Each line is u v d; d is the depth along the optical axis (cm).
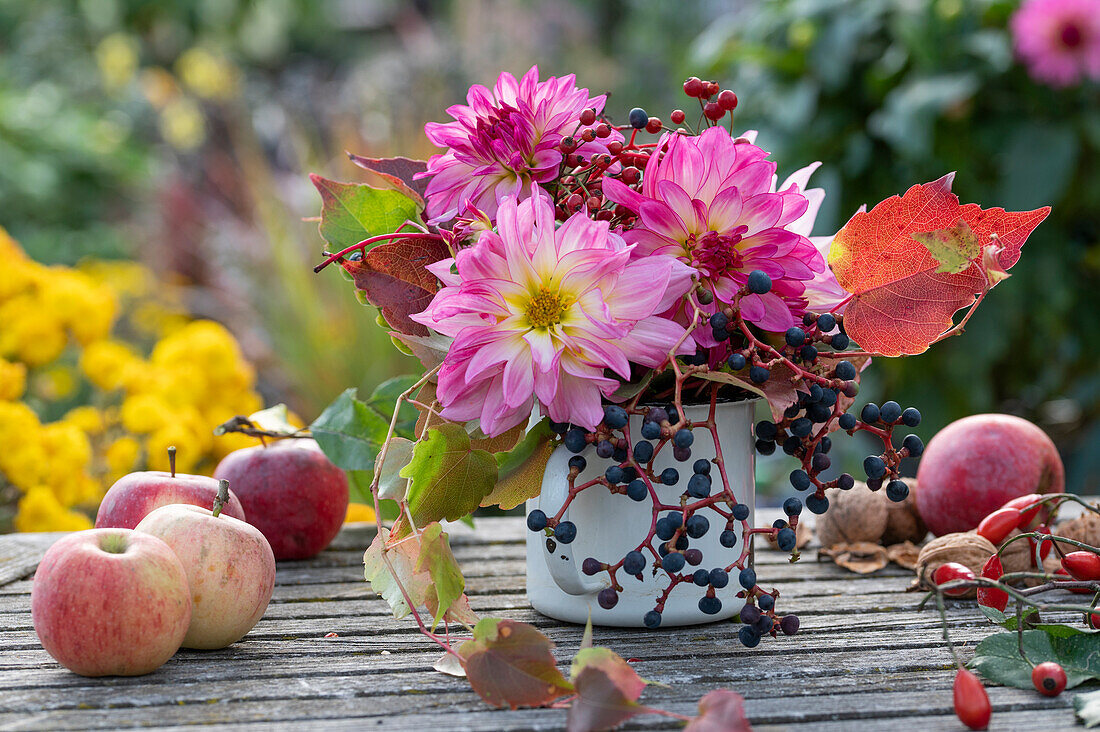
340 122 317
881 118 187
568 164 103
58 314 160
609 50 453
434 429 101
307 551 119
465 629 107
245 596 103
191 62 559
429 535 100
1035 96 186
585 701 95
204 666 102
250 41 741
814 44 191
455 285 100
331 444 116
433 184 105
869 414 100
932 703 98
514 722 97
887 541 120
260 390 266
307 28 768
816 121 195
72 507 153
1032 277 191
